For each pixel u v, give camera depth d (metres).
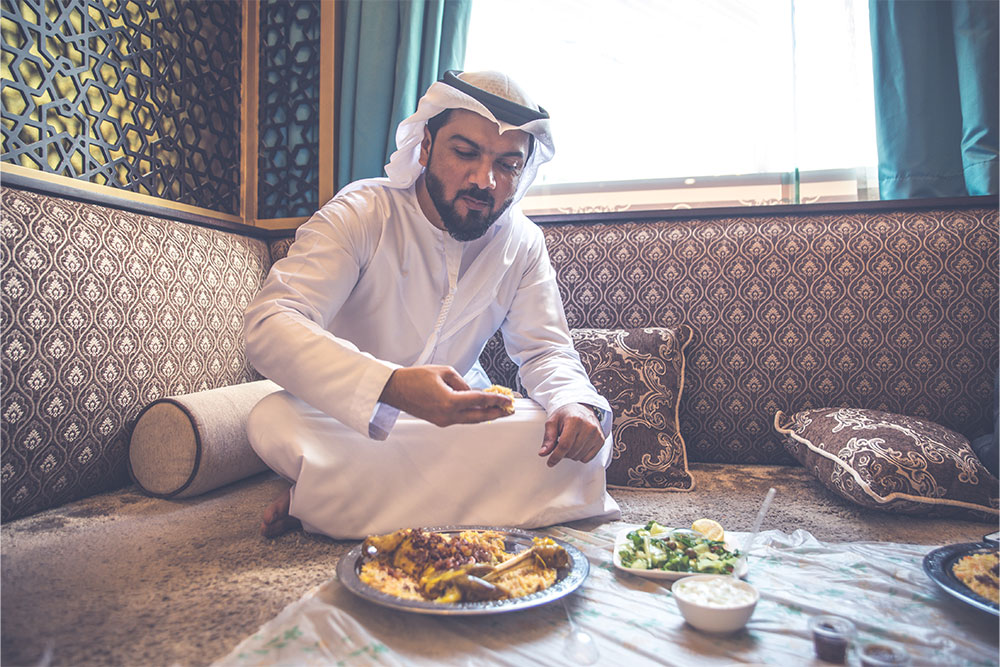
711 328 2.51
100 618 1.17
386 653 1.05
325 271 1.79
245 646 1.06
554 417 1.71
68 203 1.95
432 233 1.94
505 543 1.49
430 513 1.62
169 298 2.25
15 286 1.73
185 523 1.74
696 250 2.54
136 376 2.10
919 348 2.35
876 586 1.32
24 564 1.43
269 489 2.11
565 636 1.12
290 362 1.57
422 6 2.88
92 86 2.37
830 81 2.76
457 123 1.78
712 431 2.51
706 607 1.10
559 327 2.13
